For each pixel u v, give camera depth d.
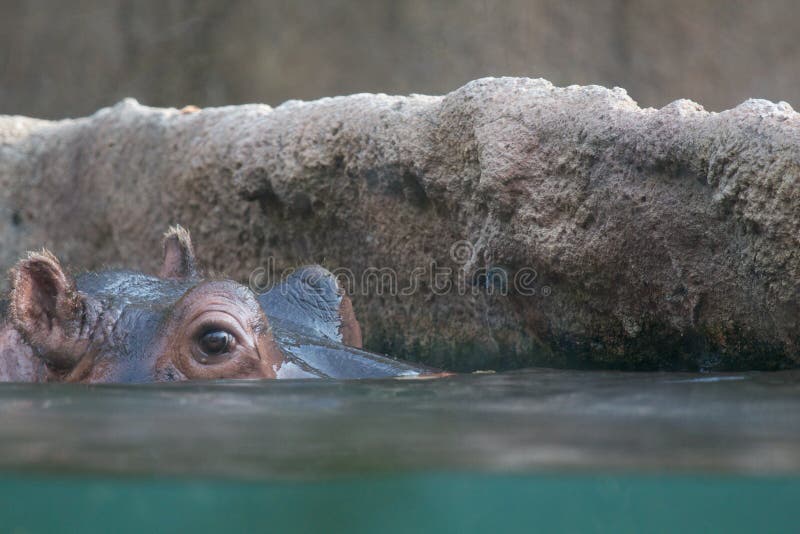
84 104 38.53
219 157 19.98
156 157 21.66
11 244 24.14
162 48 38.84
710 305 13.84
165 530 5.67
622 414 8.81
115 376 13.20
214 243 20.80
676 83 40.16
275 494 6.18
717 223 13.44
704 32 40.59
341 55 38.72
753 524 5.79
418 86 38.44
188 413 9.18
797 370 12.84
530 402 9.75
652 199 14.09
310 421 8.63
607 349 15.59
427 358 18.28
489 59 38.34
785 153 12.34
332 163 18.31
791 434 7.77
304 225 19.47
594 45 39.41
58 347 13.58
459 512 5.91
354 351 13.87
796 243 12.31
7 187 24.23
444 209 17.16
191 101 38.53
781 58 40.97
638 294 14.72
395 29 38.72
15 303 13.60
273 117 19.42
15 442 7.68
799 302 12.52
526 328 16.72
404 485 6.36
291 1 38.97
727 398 9.82
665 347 14.84
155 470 6.68
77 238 23.42
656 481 6.43
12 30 38.53
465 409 9.28
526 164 15.38
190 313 13.23
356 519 5.82
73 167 23.45
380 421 8.63
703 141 13.27
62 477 6.56
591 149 14.68
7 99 38.22
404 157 17.06
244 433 8.05
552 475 6.52
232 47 38.72
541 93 15.61
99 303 14.02
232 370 12.90
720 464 6.74
